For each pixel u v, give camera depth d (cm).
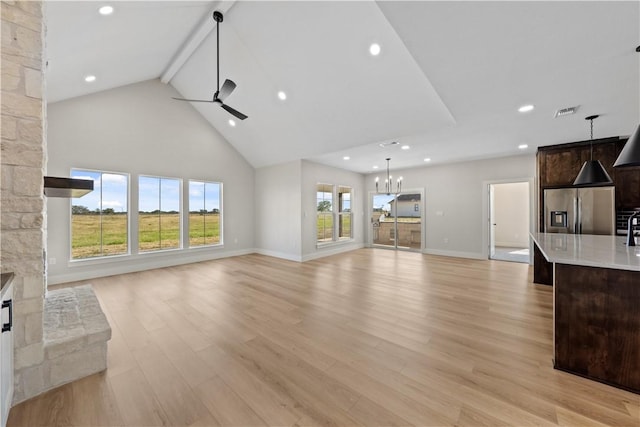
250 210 698
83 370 183
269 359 205
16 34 161
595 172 324
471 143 463
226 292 372
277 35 324
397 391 169
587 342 180
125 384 177
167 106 538
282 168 641
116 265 475
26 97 164
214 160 618
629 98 270
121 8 265
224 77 444
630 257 189
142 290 382
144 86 506
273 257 646
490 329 254
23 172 163
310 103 415
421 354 211
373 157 588
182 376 185
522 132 388
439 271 495
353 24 279
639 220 293
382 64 308
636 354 167
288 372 189
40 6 169
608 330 174
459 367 193
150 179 522
